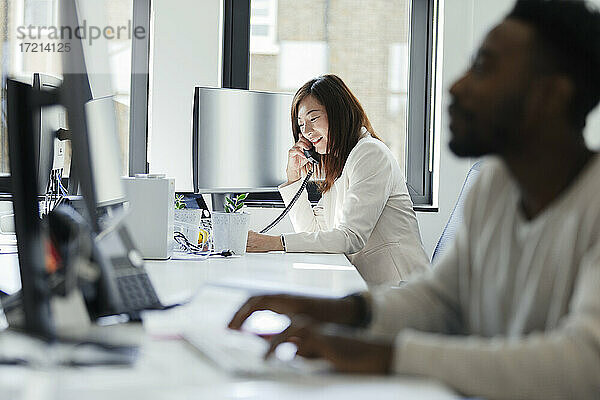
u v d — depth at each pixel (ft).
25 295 3.41
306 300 4.38
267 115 10.50
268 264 7.83
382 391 2.88
